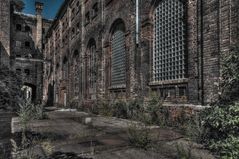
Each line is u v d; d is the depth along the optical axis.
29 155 4.75
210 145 5.61
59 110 21.19
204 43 7.98
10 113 15.40
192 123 7.39
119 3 14.33
